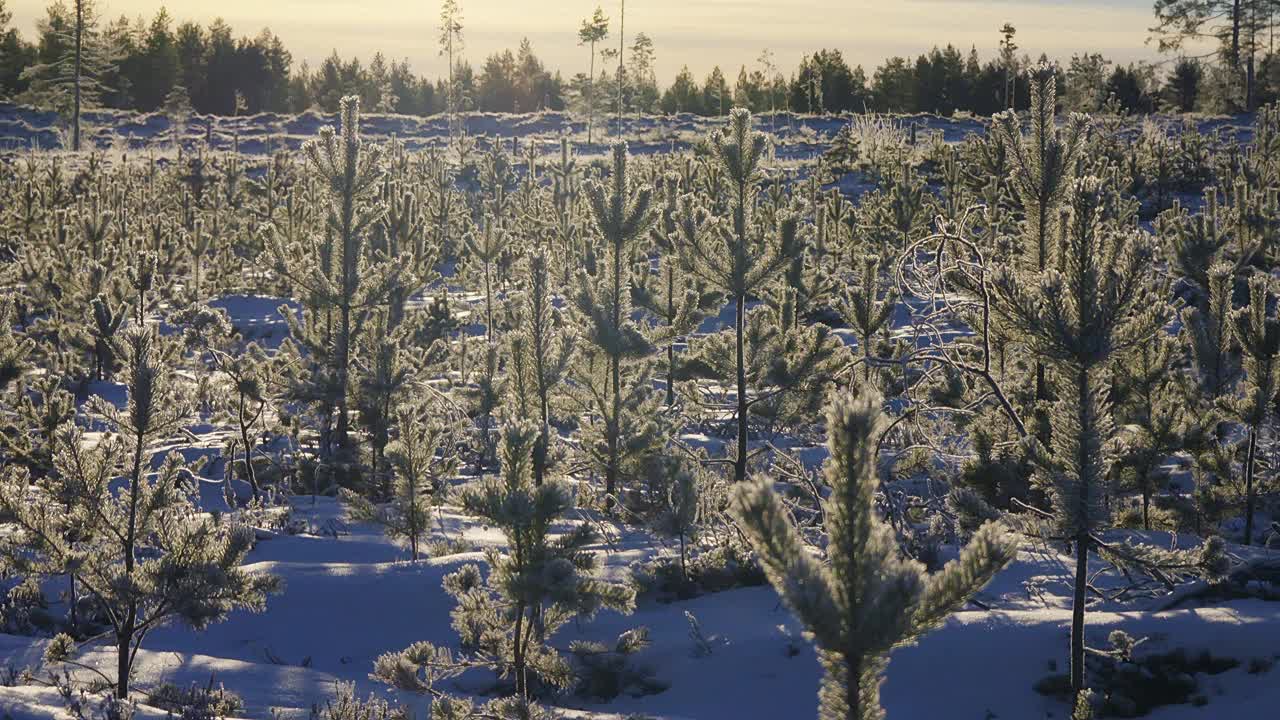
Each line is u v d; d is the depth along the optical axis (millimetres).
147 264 25438
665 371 16766
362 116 95625
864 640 3660
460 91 108000
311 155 17766
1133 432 10719
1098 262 7430
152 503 8039
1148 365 11367
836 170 54094
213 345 22875
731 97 106875
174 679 8336
